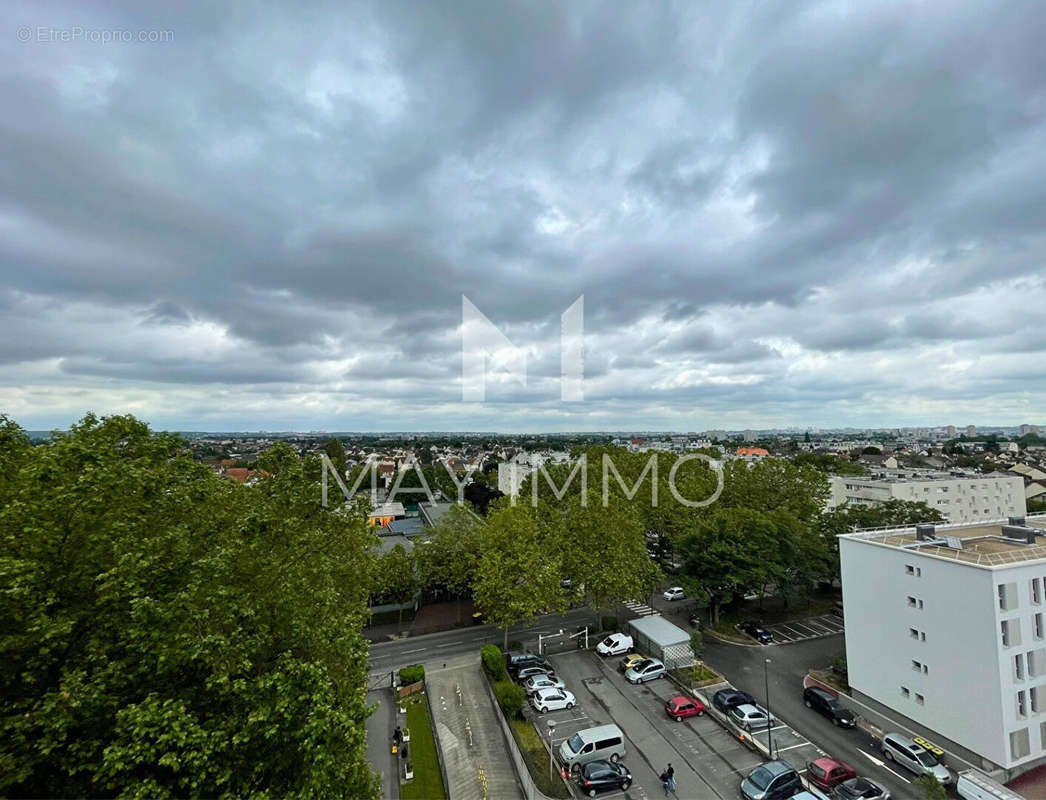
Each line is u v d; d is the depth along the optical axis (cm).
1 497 1464
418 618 4778
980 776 2300
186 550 1550
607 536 4091
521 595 3609
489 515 4725
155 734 1211
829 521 5138
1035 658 2512
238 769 1337
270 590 1719
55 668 1319
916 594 2800
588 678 3503
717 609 4366
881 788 2250
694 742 2753
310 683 1416
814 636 4138
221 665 1314
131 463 1653
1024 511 7206
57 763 1238
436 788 2367
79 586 1392
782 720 2950
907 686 2827
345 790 1505
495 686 3180
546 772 2470
